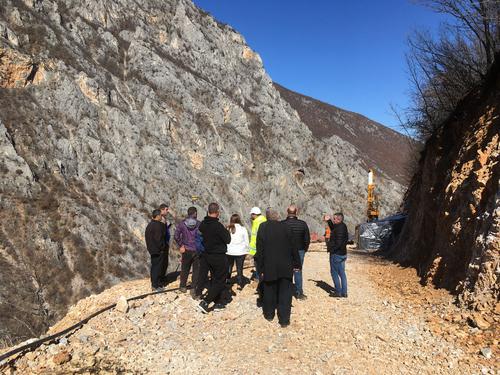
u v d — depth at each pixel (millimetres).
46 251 47500
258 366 5031
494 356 4945
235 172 86062
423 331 6137
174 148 78562
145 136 74875
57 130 63406
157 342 5844
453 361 4969
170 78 88062
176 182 72250
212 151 84812
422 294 8188
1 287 41031
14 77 64000
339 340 5879
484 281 6500
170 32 105875
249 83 117750
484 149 8477
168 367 5070
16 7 72875
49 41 72938
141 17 101188
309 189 100562
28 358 5059
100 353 5426
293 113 126625
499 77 9562
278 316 6684
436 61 12562
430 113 14117
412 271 11047
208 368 5020
